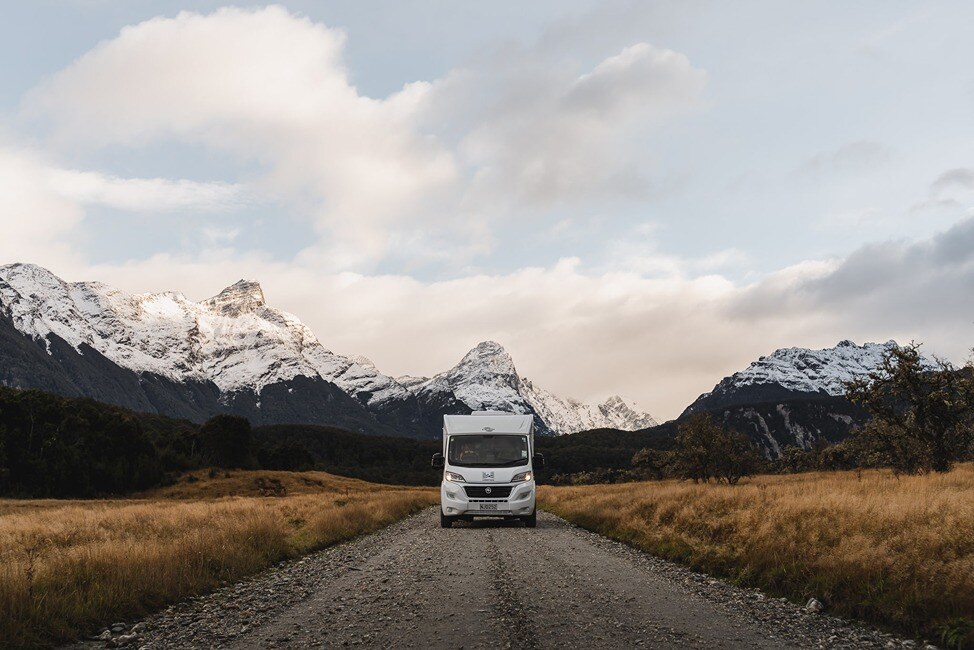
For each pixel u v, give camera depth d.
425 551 15.32
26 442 106.25
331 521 20.03
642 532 17.22
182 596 10.15
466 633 7.53
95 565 10.05
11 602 7.72
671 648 6.96
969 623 7.38
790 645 7.22
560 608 8.80
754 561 11.20
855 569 9.49
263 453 151.88
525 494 21.33
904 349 36.53
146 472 112.75
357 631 7.82
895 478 33.09
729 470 59.09
